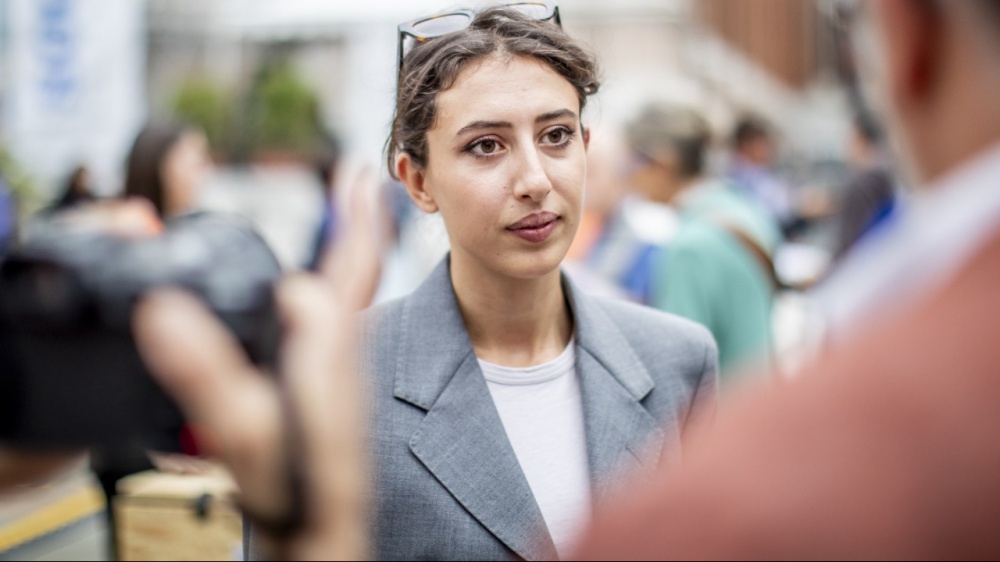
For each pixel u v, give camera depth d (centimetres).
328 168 376
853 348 46
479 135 142
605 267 306
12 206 297
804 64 1301
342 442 54
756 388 49
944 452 42
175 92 1384
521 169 141
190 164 260
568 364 158
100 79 606
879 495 42
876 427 43
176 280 56
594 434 152
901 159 55
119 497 160
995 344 43
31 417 59
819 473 43
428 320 155
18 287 60
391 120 165
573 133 148
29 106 597
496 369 154
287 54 1298
